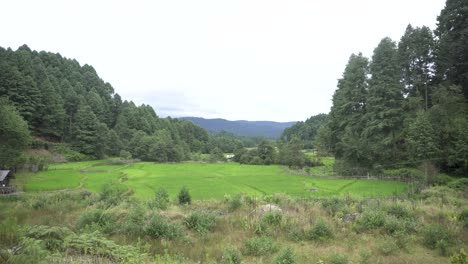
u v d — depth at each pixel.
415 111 60.53
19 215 20.44
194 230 17.59
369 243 16.30
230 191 49.19
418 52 62.59
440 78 63.12
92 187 52.69
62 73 158.25
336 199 26.86
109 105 162.75
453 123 50.94
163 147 126.50
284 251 12.74
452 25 58.12
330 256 13.51
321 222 17.61
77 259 10.24
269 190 49.69
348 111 75.62
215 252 13.77
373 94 64.38
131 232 15.90
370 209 21.59
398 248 15.16
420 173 52.91
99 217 17.55
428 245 15.79
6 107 68.00
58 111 113.69
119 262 10.60
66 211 22.81
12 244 10.93
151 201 26.73
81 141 112.69
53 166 86.44
